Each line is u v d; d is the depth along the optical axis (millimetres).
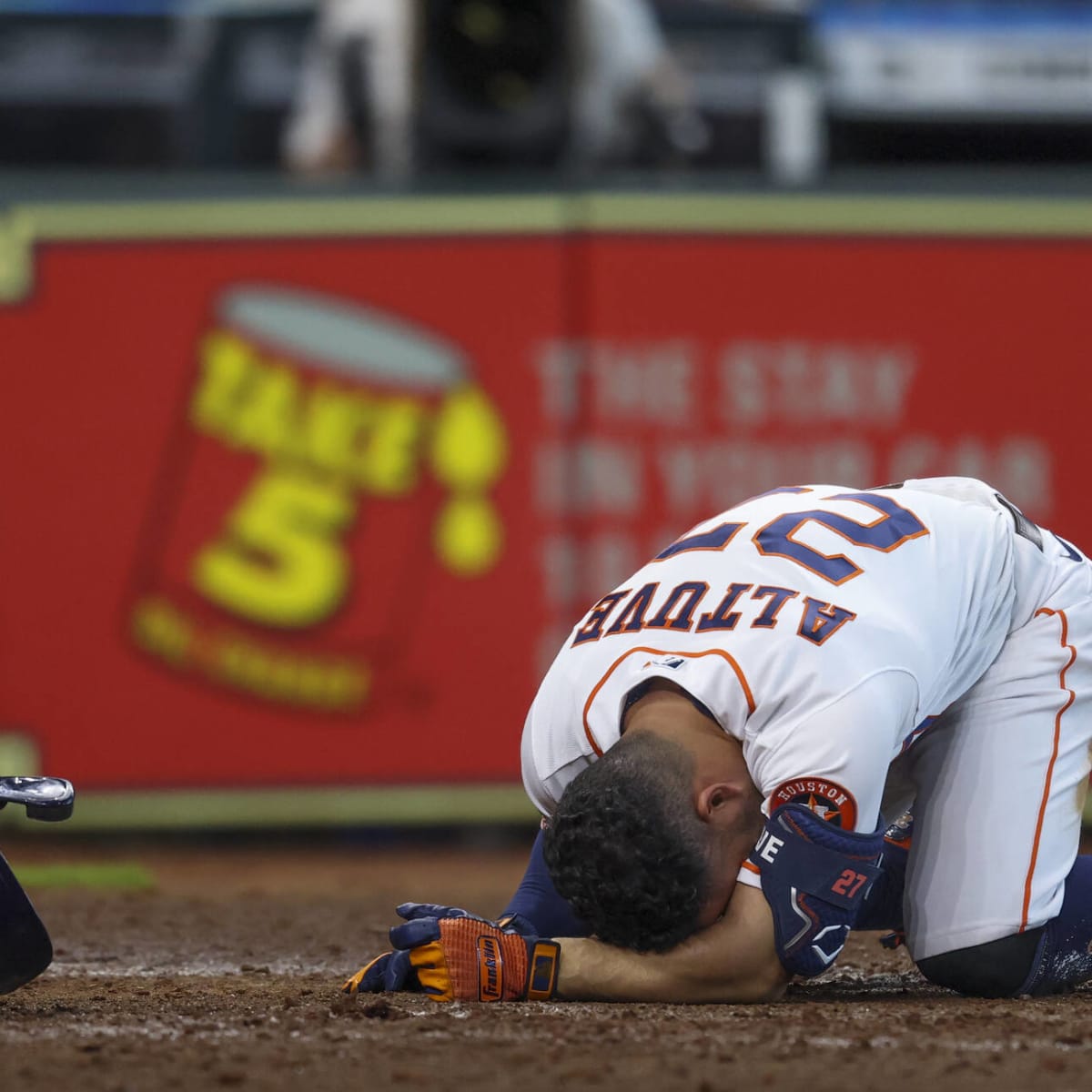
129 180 32188
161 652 32219
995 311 32250
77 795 32031
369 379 32344
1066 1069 9453
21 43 42406
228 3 42250
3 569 32094
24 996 13102
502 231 32281
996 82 43125
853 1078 9156
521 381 32281
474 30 33500
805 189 32250
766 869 10789
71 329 32219
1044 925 12141
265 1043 10258
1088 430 32219
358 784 32250
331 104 38156
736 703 10781
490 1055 9766
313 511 32219
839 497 12508
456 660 32250
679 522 32188
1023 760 12219
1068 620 12562
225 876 29422
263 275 32312
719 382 32188
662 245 32219
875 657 10992
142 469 32219
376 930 19672
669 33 42688
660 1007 11414
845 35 42938
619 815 10375
